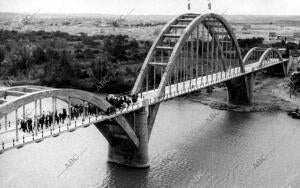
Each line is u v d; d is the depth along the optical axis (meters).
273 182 64.44
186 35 83.69
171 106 115.44
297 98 129.25
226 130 92.19
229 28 109.19
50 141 79.88
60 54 163.75
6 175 64.25
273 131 92.12
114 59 169.12
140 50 193.88
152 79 140.25
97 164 70.19
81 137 82.75
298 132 91.44
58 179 63.75
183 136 86.06
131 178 65.69
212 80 101.00
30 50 171.00
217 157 74.31
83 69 154.50
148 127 74.62
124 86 138.50
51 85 143.38
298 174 67.44
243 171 68.38
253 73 123.38
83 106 61.03
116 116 64.25
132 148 69.62
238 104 118.62
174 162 71.69
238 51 114.75
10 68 154.88
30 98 52.72
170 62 80.19
